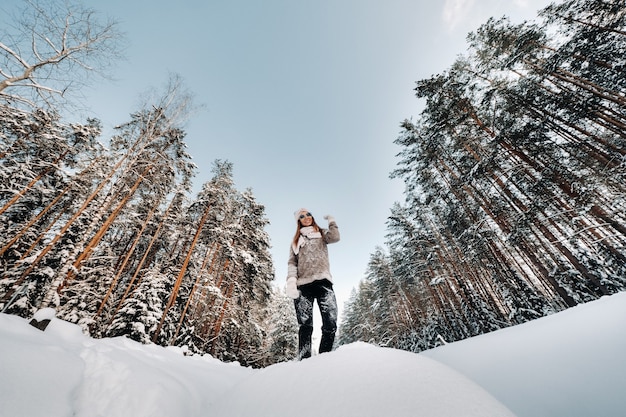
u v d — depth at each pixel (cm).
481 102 1331
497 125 1331
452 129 1519
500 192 1305
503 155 1270
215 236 1652
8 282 1051
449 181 1655
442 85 1567
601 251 1119
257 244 2088
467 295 1652
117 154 1001
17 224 1352
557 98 1171
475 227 1394
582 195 1040
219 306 1717
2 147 1188
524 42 1230
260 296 2214
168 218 1745
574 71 1198
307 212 340
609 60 1042
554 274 1195
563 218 1123
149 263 1839
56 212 1480
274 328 2652
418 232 2077
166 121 1043
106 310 1395
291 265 301
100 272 1362
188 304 1414
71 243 1336
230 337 2028
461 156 1545
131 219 1443
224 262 1834
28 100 763
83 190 1313
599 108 1089
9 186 1234
